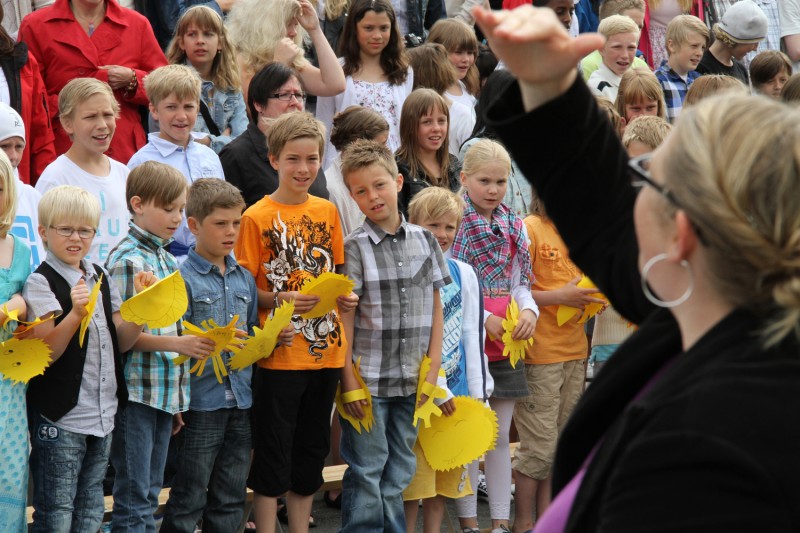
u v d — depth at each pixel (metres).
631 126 6.77
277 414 5.41
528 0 9.98
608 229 2.13
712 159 1.59
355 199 5.67
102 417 4.84
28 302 4.74
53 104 7.29
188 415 5.25
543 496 6.45
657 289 1.76
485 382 6.05
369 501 5.50
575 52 1.87
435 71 8.31
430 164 7.14
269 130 5.71
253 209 5.62
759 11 10.12
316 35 7.91
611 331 6.70
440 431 5.80
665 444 1.55
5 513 4.55
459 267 6.04
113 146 7.30
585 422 1.88
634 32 9.20
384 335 5.59
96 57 7.35
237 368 5.14
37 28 7.30
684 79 9.66
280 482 5.43
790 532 1.47
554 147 2.10
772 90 9.88
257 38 7.86
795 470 1.49
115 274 5.06
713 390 1.56
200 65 7.57
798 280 1.54
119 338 4.96
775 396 1.53
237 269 5.42
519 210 7.27
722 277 1.63
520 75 1.93
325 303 5.25
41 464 4.76
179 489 5.29
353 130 6.84
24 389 4.67
